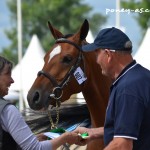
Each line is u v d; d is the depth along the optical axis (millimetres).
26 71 17734
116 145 3701
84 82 4980
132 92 3736
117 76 3873
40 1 42562
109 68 3896
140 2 29781
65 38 5102
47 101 4941
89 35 14625
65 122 5395
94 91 4969
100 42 3902
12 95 17406
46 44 40031
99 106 4969
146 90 3766
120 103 3746
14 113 4008
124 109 3719
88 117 5383
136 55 14344
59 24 41750
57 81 4957
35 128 5473
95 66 4945
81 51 5000
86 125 5316
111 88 3908
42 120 5445
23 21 43219
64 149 5340
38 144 4047
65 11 42031
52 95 4934
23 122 4039
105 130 3922
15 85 17734
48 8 41812
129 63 3871
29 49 18453
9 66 4121
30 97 4945
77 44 5008
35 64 17781
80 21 41719
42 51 18562
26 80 17547
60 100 5004
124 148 3684
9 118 3988
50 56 5039
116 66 3881
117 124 3736
